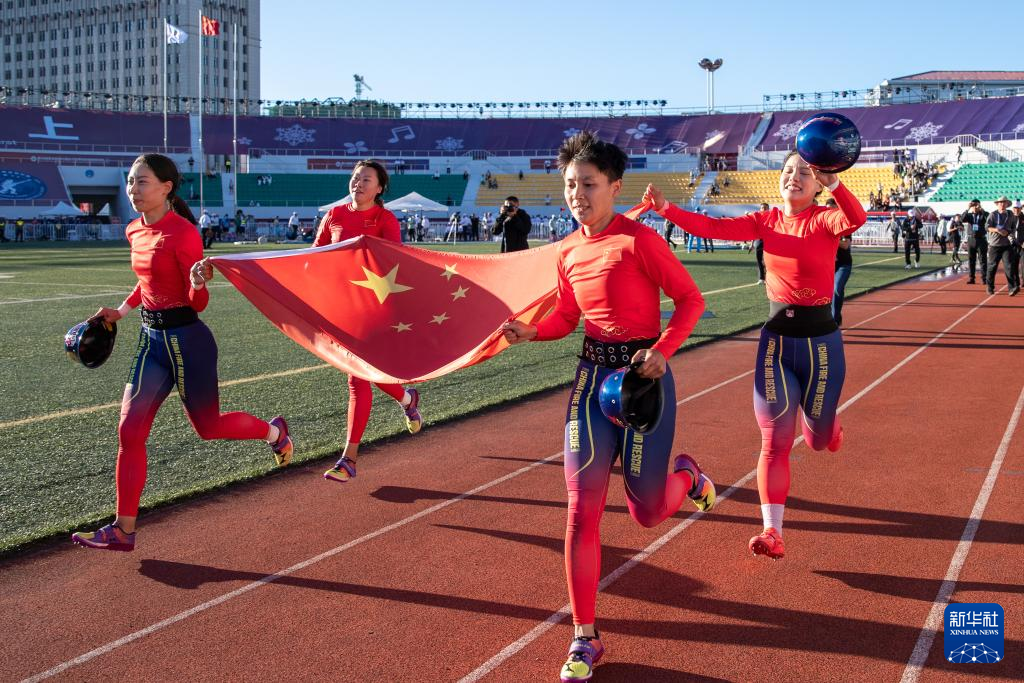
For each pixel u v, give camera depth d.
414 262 5.33
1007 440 6.64
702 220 4.56
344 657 3.43
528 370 9.84
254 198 60.75
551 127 66.94
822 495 5.39
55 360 10.35
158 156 4.60
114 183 60.81
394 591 4.04
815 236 4.42
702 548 4.55
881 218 42.34
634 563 4.35
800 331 4.53
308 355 10.79
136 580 4.18
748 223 4.65
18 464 6.04
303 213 60.94
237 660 3.41
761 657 3.42
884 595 3.95
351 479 5.78
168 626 3.71
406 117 67.69
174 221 4.58
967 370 9.67
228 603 3.93
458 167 65.88
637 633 3.63
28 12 122.06
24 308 15.80
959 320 14.14
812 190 4.48
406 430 7.09
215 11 113.69
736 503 5.27
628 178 60.69
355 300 5.39
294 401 8.13
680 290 3.41
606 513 5.10
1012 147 54.84
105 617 3.79
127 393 4.54
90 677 3.29
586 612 3.28
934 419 7.36
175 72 110.94
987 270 19.17
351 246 5.45
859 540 4.64
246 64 118.19
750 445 6.60
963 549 4.48
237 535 4.77
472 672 3.31
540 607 3.87
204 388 4.73
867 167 55.84
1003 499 5.25
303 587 4.09
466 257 5.22
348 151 66.06
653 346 3.29
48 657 3.44
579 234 3.63
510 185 62.72
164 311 4.60
